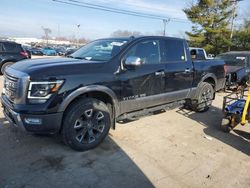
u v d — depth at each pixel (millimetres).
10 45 11773
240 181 3400
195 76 5941
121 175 3375
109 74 4066
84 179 3242
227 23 32094
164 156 3977
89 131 3971
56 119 3561
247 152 4301
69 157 3764
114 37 5051
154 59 4906
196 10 32312
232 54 11781
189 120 5910
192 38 32312
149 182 3250
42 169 3410
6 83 3928
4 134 4410
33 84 3416
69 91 3613
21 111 3426
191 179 3373
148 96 4770
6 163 3502
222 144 4586
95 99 3992
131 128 5109
